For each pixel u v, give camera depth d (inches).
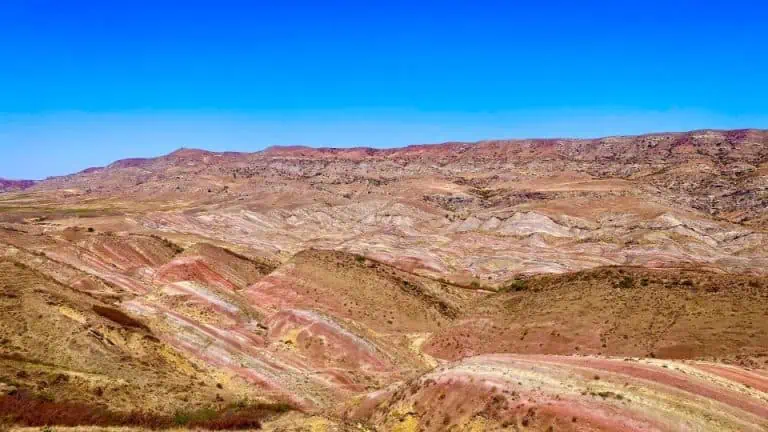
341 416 1656.0
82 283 2709.2
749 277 2481.5
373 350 2378.2
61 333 1827.0
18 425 1294.3
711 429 1152.8
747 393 1315.2
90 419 1390.3
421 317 2962.6
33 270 2274.9
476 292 3563.0
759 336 1948.8
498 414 1320.1
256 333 2476.6
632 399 1256.8
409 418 1465.3
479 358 1615.4
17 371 1533.0
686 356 1982.0
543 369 1465.3
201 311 2637.8
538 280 3038.9
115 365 1764.3
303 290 3093.0
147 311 2356.1
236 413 1581.0
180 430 1422.2
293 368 2170.3
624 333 2256.4
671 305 2319.1
